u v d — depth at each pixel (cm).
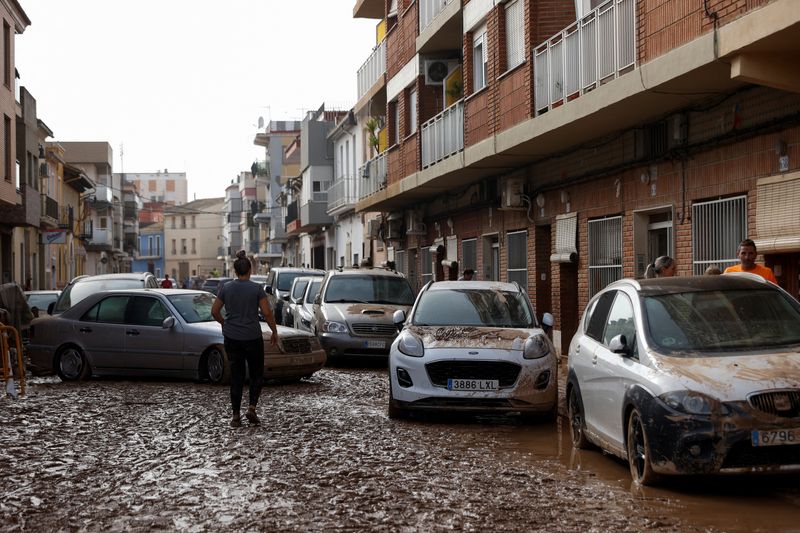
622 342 857
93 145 8594
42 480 838
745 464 732
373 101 3706
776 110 1241
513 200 2181
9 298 1566
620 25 1504
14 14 3597
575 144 1875
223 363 1617
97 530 661
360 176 3622
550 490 787
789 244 1191
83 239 7288
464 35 2345
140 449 992
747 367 764
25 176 3894
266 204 9088
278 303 2608
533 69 1900
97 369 1716
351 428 1145
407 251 3484
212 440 1048
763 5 1083
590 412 952
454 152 2397
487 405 1177
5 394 1509
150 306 1717
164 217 14462
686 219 1480
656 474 777
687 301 879
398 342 1238
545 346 1222
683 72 1247
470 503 738
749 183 1305
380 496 761
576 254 1925
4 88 3475
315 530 655
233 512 708
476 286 1390
